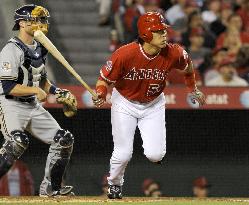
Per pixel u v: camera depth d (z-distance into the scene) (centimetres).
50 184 2914
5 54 2719
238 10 5000
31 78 2775
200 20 4844
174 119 4238
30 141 4184
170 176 4309
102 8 5200
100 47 5125
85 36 5178
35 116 2838
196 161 4300
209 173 4309
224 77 4422
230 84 4416
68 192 2947
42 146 4197
